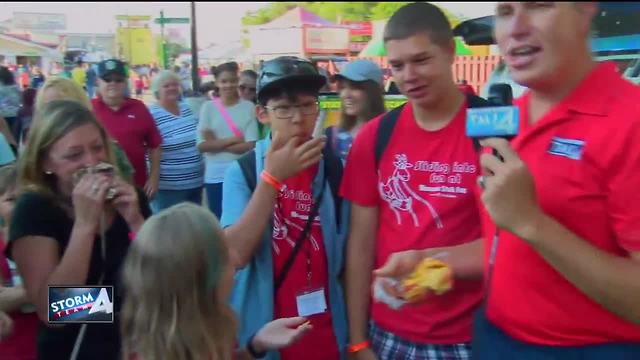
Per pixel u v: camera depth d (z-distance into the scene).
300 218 1.81
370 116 2.95
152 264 1.28
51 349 1.59
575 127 1.11
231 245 1.64
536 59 1.07
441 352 1.65
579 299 1.15
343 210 1.84
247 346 1.58
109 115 3.84
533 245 1.06
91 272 1.59
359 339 1.82
